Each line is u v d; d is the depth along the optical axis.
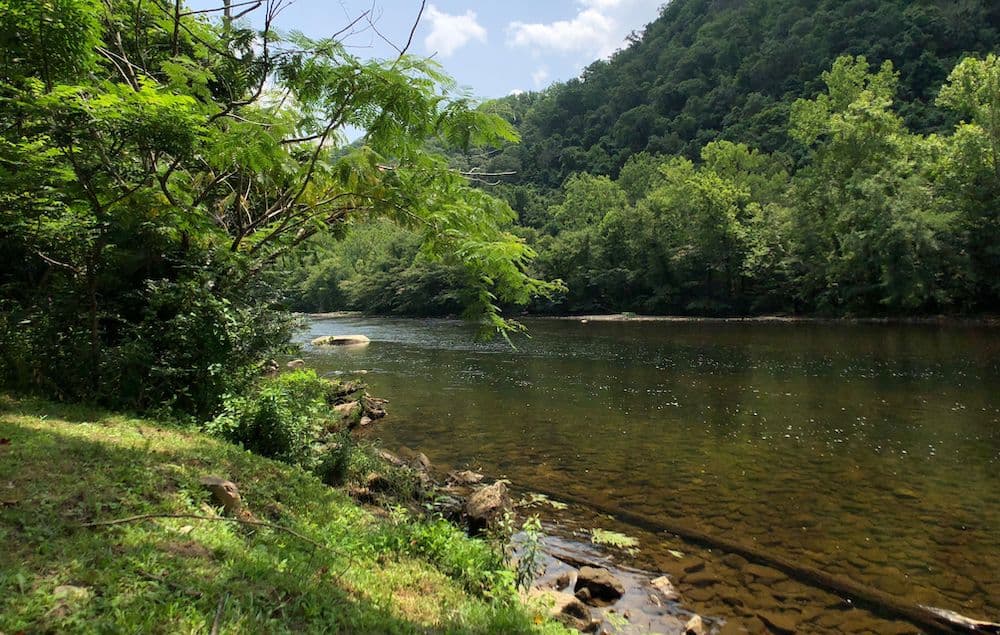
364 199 8.37
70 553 3.17
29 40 5.91
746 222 53.38
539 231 77.81
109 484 4.36
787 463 10.16
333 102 6.52
